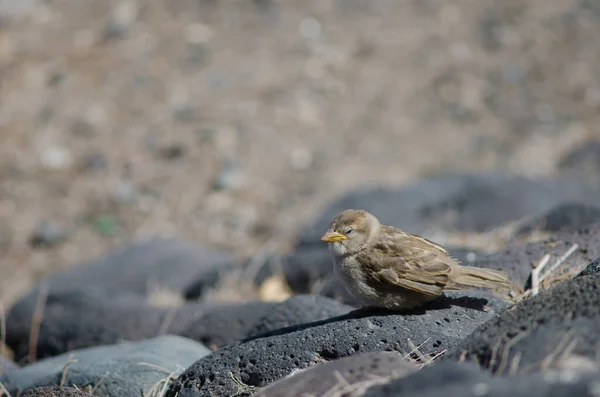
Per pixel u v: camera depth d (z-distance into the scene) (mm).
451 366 4262
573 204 10414
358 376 4797
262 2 20547
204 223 15516
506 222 11992
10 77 18203
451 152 16859
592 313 4684
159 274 12016
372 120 17734
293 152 16969
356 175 16328
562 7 20672
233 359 6105
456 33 19922
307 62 18906
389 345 5883
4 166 16594
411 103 18125
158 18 19969
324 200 15664
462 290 6762
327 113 17875
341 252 6445
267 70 18672
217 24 19875
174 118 17531
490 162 16453
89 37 19359
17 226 15477
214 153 16812
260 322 7402
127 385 6727
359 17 20344
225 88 18172
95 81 18203
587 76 18672
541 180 13164
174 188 16188
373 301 6363
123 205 15852
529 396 3783
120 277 11945
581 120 17531
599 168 15344
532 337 4574
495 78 18703
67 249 15031
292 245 14664
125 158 16734
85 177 16391
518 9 20609
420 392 4090
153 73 18438
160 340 7688
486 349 4707
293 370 5910
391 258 6301
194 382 6105
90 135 17156
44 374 7453
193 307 9727
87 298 10172
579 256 7301
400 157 16719
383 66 18953
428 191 12984
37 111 17500
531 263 7316
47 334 10000
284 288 11305
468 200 12672
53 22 19750
